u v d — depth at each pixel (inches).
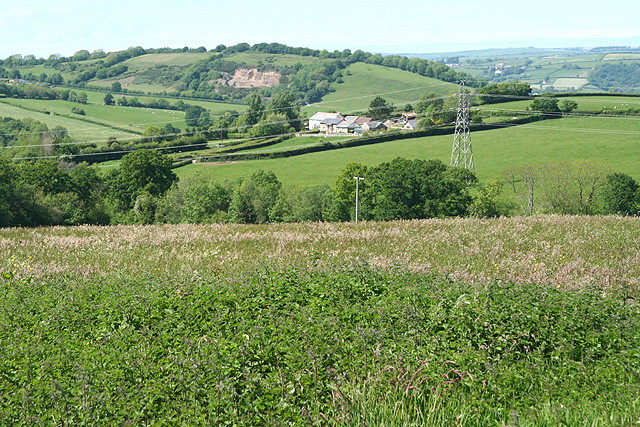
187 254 772.6
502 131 5305.1
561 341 353.1
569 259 687.1
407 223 1026.1
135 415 278.2
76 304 482.9
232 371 309.7
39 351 378.9
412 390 299.6
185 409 281.9
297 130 7273.6
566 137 4901.6
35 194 3110.2
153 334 409.7
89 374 318.7
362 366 323.3
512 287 434.3
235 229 1021.2
